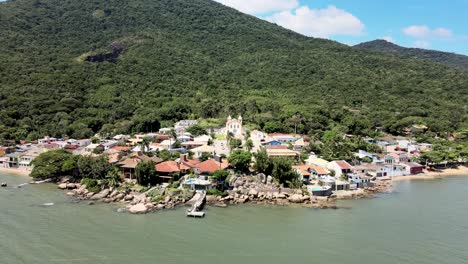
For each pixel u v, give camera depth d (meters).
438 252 74.56
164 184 115.19
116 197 108.00
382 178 148.75
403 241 80.12
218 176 114.25
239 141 161.88
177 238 79.38
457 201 113.62
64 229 83.06
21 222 87.06
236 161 121.38
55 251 71.38
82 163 124.56
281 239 80.12
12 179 136.12
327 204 108.25
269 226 88.25
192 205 103.00
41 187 122.50
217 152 152.25
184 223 88.88
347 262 69.75
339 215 97.88
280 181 117.69
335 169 135.25
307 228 87.38
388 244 78.31
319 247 76.31
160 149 159.38
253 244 77.12
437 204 109.81
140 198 106.44
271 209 102.19
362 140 193.62
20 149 174.50
